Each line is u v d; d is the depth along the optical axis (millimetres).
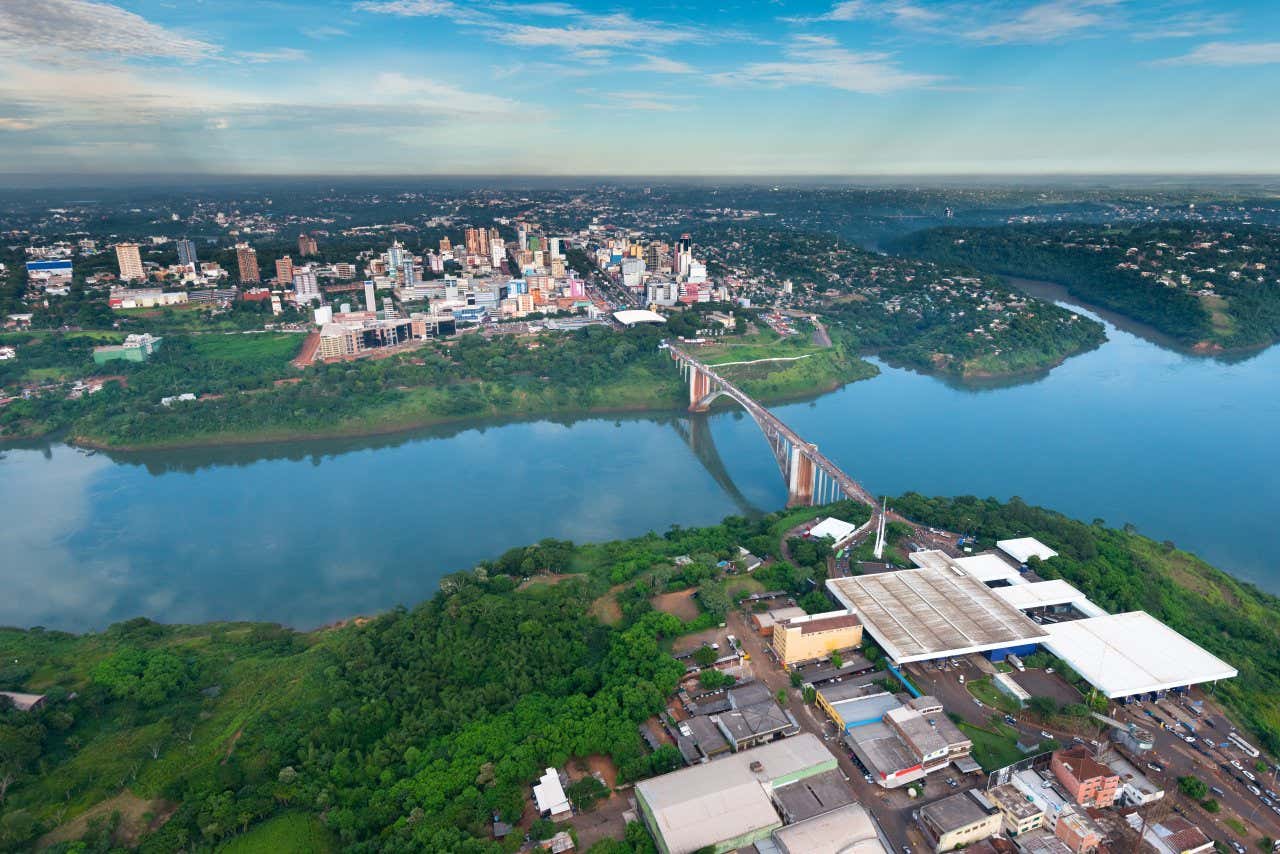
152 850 141750
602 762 163375
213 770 163250
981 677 189000
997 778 151250
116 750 169500
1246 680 197250
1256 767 162750
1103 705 177625
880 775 153750
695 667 193375
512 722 173250
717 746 162000
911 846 140500
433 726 175125
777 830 137125
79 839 145625
